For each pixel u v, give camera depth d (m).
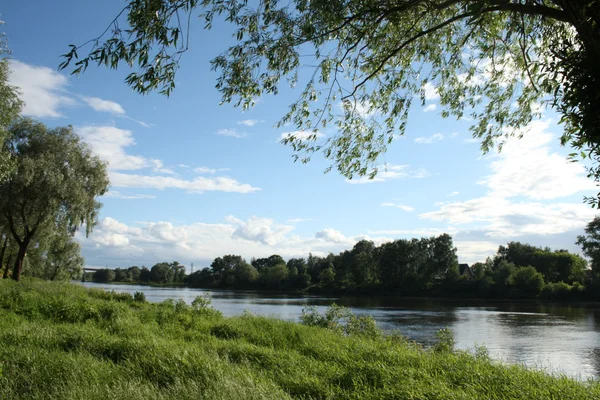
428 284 73.19
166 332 11.29
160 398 5.01
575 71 3.76
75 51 4.35
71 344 8.27
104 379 5.82
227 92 6.48
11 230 28.08
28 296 15.62
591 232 51.78
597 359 17.16
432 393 5.25
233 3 5.85
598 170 4.23
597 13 3.61
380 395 5.38
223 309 36.41
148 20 4.54
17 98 17.50
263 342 10.45
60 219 28.52
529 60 6.49
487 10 4.93
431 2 5.63
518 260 82.50
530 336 23.59
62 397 5.01
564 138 5.94
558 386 5.59
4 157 19.88
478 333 24.77
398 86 7.40
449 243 77.19
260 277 104.69
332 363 7.55
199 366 6.42
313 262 116.00
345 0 5.76
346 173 7.59
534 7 4.50
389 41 6.99
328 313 16.14
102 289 28.39
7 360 6.57
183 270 156.75
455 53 7.28
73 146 28.20
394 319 32.34
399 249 79.75
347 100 7.05
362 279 83.25
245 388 5.33
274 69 6.52
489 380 5.90
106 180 29.77
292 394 5.75
